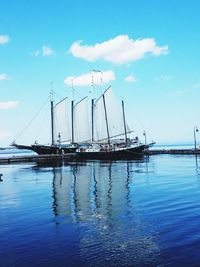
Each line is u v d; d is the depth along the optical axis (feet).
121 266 63.52
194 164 285.23
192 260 64.34
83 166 302.45
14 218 103.50
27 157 384.68
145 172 230.27
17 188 173.06
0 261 67.41
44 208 117.60
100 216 102.37
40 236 82.94
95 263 65.10
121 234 82.43
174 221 92.22
